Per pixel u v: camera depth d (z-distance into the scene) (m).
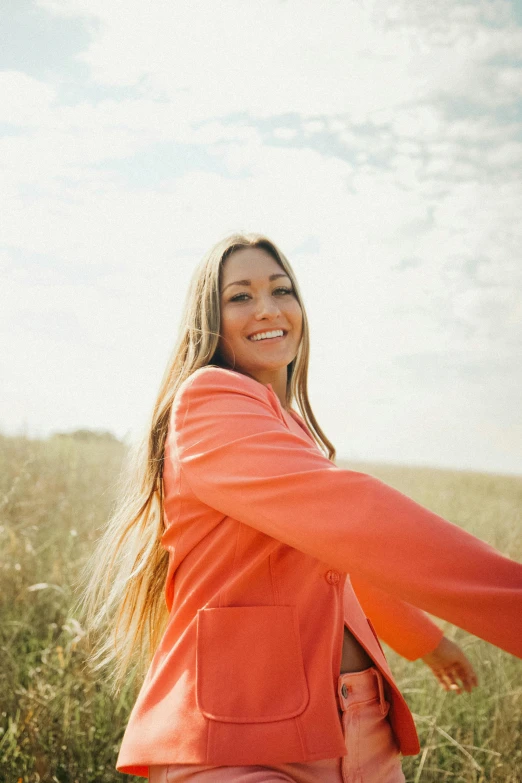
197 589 1.66
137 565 2.09
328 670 1.55
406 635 2.12
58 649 3.21
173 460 1.76
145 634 2.21
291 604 1.59
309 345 2.35
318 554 1.38
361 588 2.10
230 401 1.68
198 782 1.48
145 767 1.70
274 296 2.11
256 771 1.46
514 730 3.21
